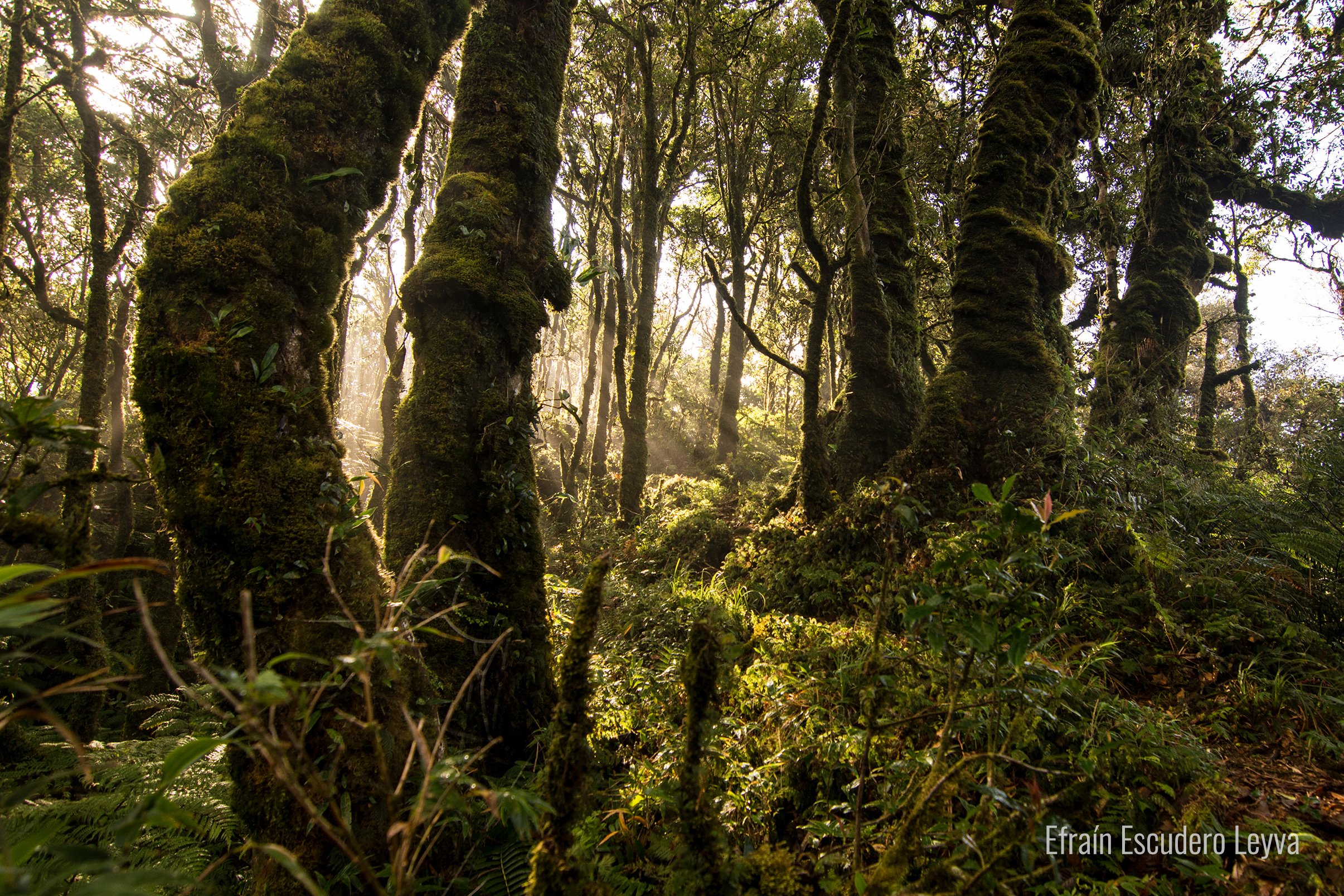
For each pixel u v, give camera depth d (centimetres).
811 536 639
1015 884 217
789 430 2147
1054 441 571
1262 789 284
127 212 681
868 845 237
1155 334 1055
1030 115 687
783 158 1599
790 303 1919
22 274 679
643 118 1395
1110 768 269
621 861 262
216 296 268
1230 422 1086
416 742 156
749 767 292
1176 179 1100
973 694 276
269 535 254
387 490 366
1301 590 449
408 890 145
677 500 1241
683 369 3466
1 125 522
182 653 738
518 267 387
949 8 1065
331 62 312
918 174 1084
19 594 105
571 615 557
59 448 162
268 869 235
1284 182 1295
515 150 392
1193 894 227
